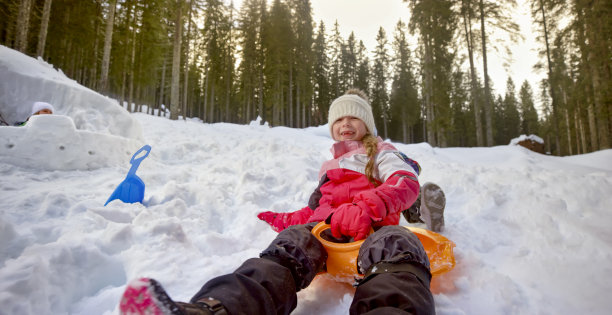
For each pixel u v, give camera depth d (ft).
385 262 3.05
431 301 2.63
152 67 89.61
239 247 6.28
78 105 16.20
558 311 3.98
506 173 12.76
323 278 4.69
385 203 4.24
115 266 5.08
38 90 16.79
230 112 152.15
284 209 9.24
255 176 11.92
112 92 112.98
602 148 47.09
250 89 115.03
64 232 6.02
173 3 59.11
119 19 82.02
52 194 7.79
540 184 9.98
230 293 2.43
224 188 10.85
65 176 11.30
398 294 2.52
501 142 171.63
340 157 5.65
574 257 5.40
